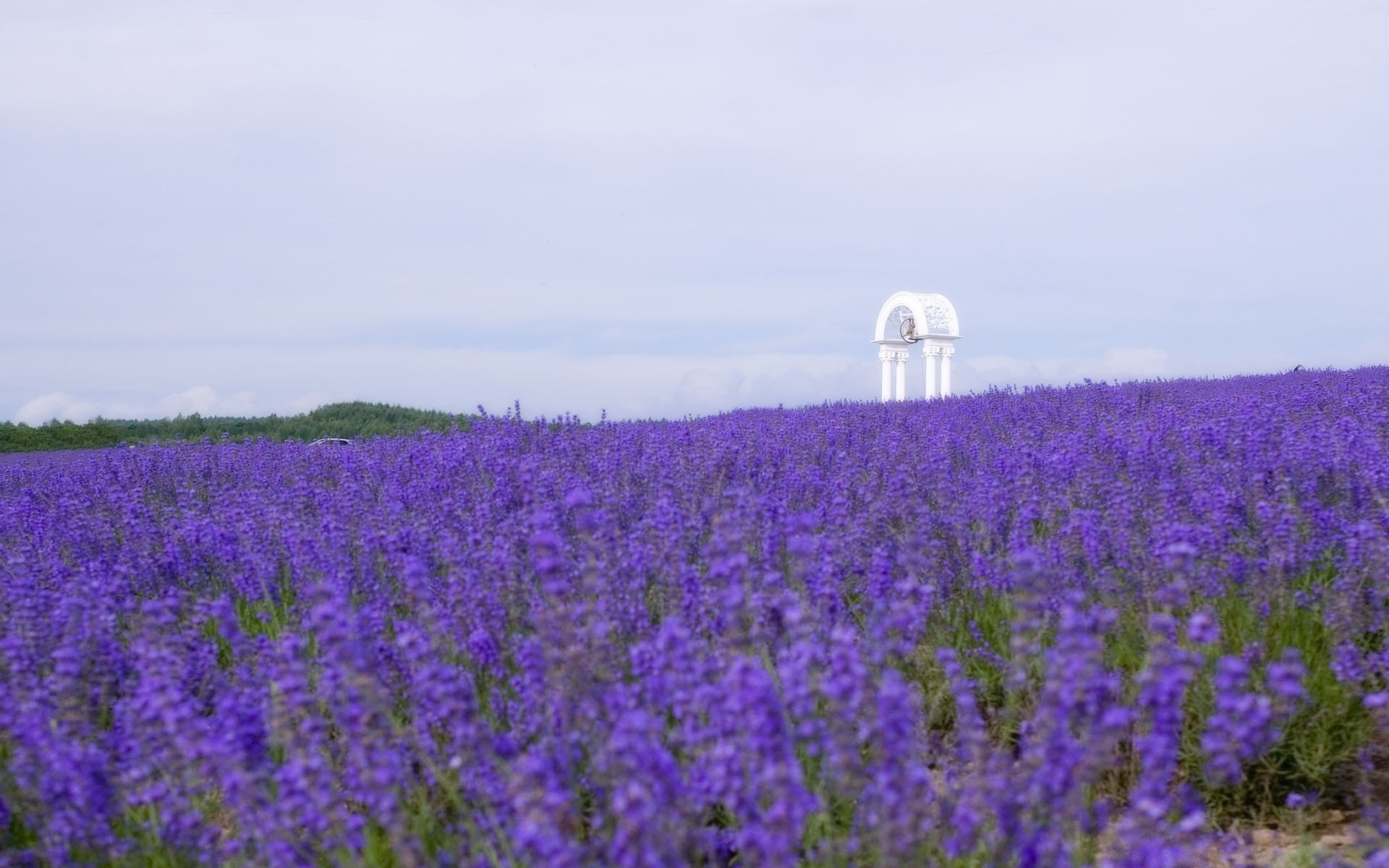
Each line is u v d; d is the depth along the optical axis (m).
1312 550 4.50
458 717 2.78
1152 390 11.72
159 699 2.65
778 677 3.14
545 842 2.11
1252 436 6.03
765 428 9.34
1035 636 3.75
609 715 2.75
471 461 7.34
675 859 2.20
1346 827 3.25
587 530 4.39
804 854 2.63
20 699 3.27
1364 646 3.96
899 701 2.28
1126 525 4.60
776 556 4.38
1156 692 2.39
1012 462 6.20
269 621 4.88
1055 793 2.43
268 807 2.57
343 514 5.85
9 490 9.35
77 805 2.81
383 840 2.83
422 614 3.46
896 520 5.06
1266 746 3.19
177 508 7.79
